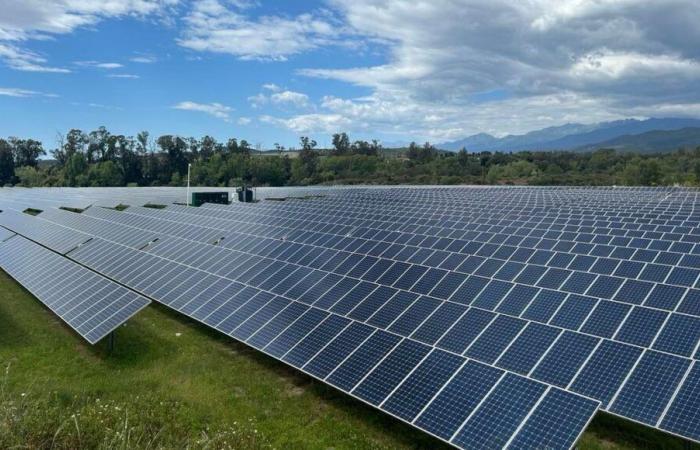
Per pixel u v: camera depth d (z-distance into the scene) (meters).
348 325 14.97
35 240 36.38
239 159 123.62
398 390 11.88
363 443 11.96
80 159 116.25
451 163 136.75
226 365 16.34
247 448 10.39
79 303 19.50
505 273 19.20
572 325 14.10
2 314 21.62
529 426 9.80
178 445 9.62
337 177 129.00
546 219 33.78
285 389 14.74
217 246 25.86
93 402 13.19
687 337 12.44
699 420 9.63
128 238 32.38
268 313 17.14
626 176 105.38
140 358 16.89
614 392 10.81
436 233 29.23
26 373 15.66
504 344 12.91
